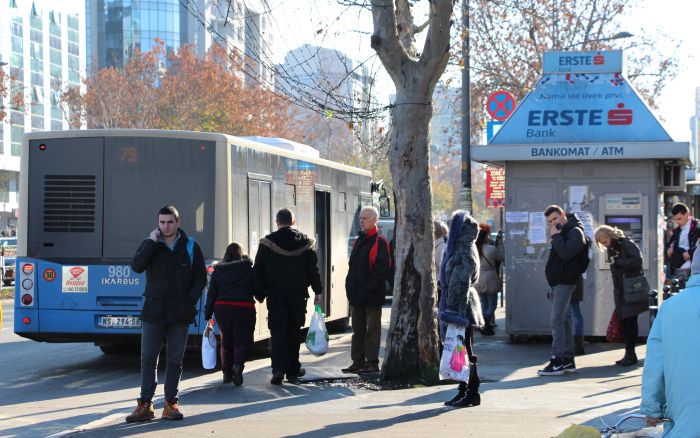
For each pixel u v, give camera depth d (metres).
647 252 15.84
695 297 4.84
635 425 8.82
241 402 10.73
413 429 8.88
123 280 13.84
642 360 13.90
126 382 13.11
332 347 16.69
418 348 11.67
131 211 13.95
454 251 9.79
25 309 13.95
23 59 86.62
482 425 9.02
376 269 12.85
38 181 14.04
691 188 28.89
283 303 12.12
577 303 14.59
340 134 59.09
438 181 124.00
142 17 101.44
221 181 13.94
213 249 13.88
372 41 11.53
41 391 12.30
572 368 12.68
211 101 60.19
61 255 13.96
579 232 12.39
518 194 16.22
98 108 61.00
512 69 34.41
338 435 8.67
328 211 18.39
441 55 11.38
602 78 16.11
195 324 13.78
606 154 15.59
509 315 16.27
